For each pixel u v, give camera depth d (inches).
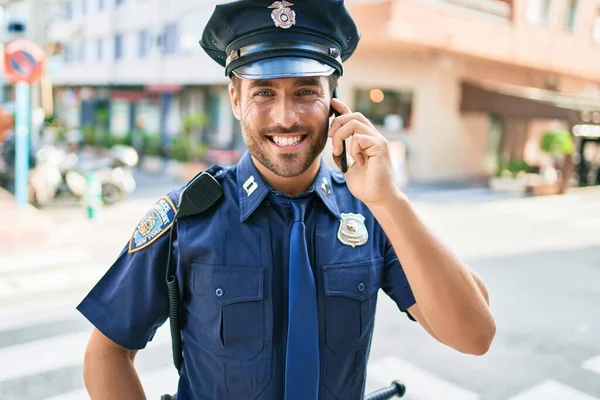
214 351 49.0
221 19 48.7
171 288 49.7
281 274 50.3
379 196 46.7
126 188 413.4
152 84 826.2
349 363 50.9
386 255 55.4
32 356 154.8
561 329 187.9
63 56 1058.7
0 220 303.0
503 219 411.8
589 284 245.4
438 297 46.5
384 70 598.2
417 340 174.4
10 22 455.5
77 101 1090.1
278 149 48.0
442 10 535.5
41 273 232.5
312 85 47.6
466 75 613.6
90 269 240.2
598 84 825.5
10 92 1030.4
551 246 325.1
